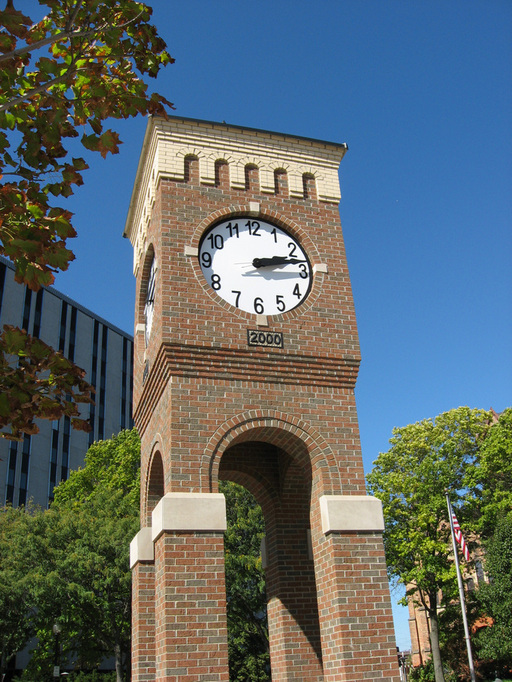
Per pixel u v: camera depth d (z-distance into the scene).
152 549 14.20
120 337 80.94
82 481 47.84
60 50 8.02
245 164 15.75
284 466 15.23
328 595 12.24
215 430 12.78
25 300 68.69
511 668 36.88
